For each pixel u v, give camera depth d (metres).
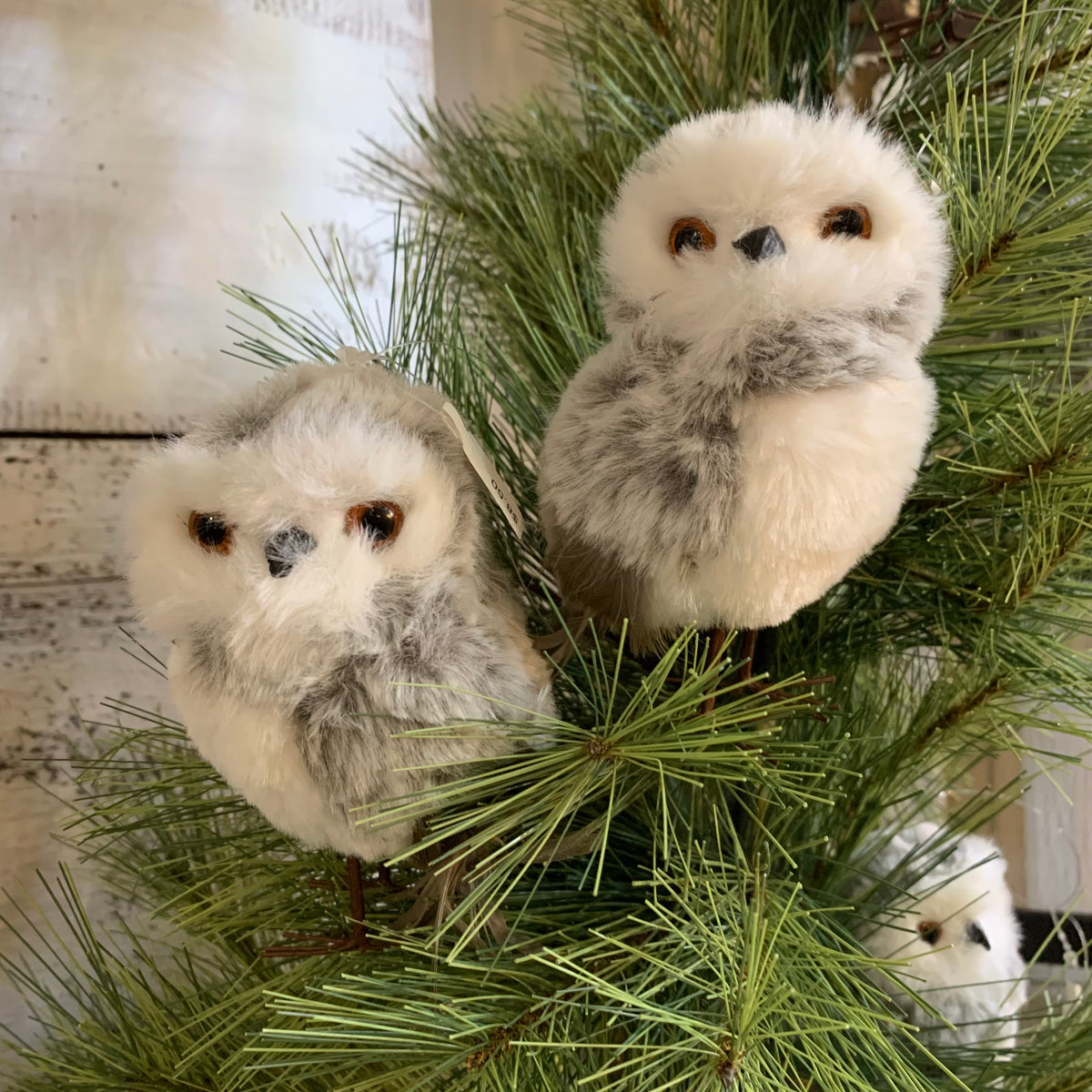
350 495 0.26
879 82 0.44
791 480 0.26
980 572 0.36
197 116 0.48
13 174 0.43
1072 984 0.54
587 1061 0.29
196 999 0.38
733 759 0.26
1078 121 0.38
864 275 0.26
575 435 0.28
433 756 0.27
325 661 0.27
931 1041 0.39
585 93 0.45
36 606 0.44
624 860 0.34
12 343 0.44
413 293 0.41
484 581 0.29
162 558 0.28
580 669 0.34
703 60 0.44
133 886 0.42
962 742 0.42
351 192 0.50
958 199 0.35
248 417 0.28
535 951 0.31
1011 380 0.36
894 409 0.27
